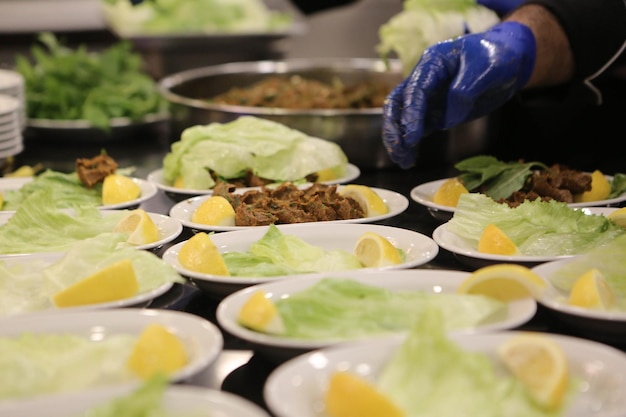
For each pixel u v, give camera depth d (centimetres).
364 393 102
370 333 127
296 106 308
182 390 103
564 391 108
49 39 383
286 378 109
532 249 171
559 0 241
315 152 241
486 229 165
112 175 228
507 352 115
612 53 239
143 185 231
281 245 168
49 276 147
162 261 150
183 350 119
